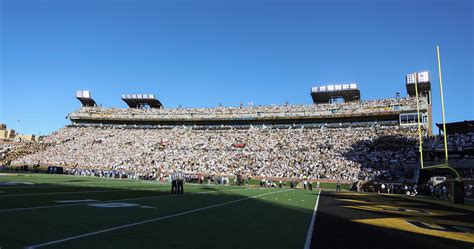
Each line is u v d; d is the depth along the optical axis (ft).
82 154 270.46
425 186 149.38
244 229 38.37
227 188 145.07
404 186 159.43
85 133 312.71
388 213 62.49
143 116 325.62
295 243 31.37
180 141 282.15
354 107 268.62
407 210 70.38
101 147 280.51
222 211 56.03
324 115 275.39
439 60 102.78
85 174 227.61
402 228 43.60
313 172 205.46
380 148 217.97
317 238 34.30
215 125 313.94
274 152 243.19
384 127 249.75
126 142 287.69
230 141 272.31
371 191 166.91
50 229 32.58
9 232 30.19
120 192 88.69
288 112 288.30
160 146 275.59
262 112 296.92
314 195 114.62
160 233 33.47
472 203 103.35
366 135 241.14
